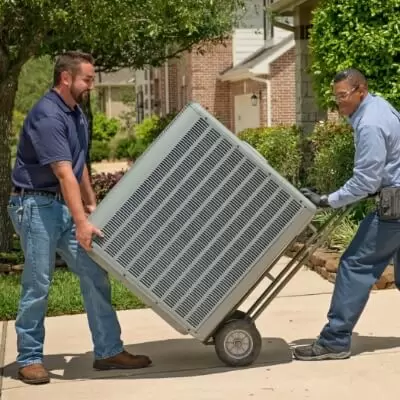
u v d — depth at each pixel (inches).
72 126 246.1
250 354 258.2
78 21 408.8
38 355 254.5
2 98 477.4
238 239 242.8
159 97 1588.3
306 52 690.8
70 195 237.5
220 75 1246.9
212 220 242.2
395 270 269.7
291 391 234.4
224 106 1274.6
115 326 262.1
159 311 245.0
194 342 292.5
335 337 260.4
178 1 437.1
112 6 403.2
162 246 242.2
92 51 639.8
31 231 245.9
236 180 241.4
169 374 255.3
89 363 272.1
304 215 241.9
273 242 242.8
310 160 616.1
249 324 257.4
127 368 261.9
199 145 241.0
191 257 243.0
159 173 241.0
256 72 1118.4
